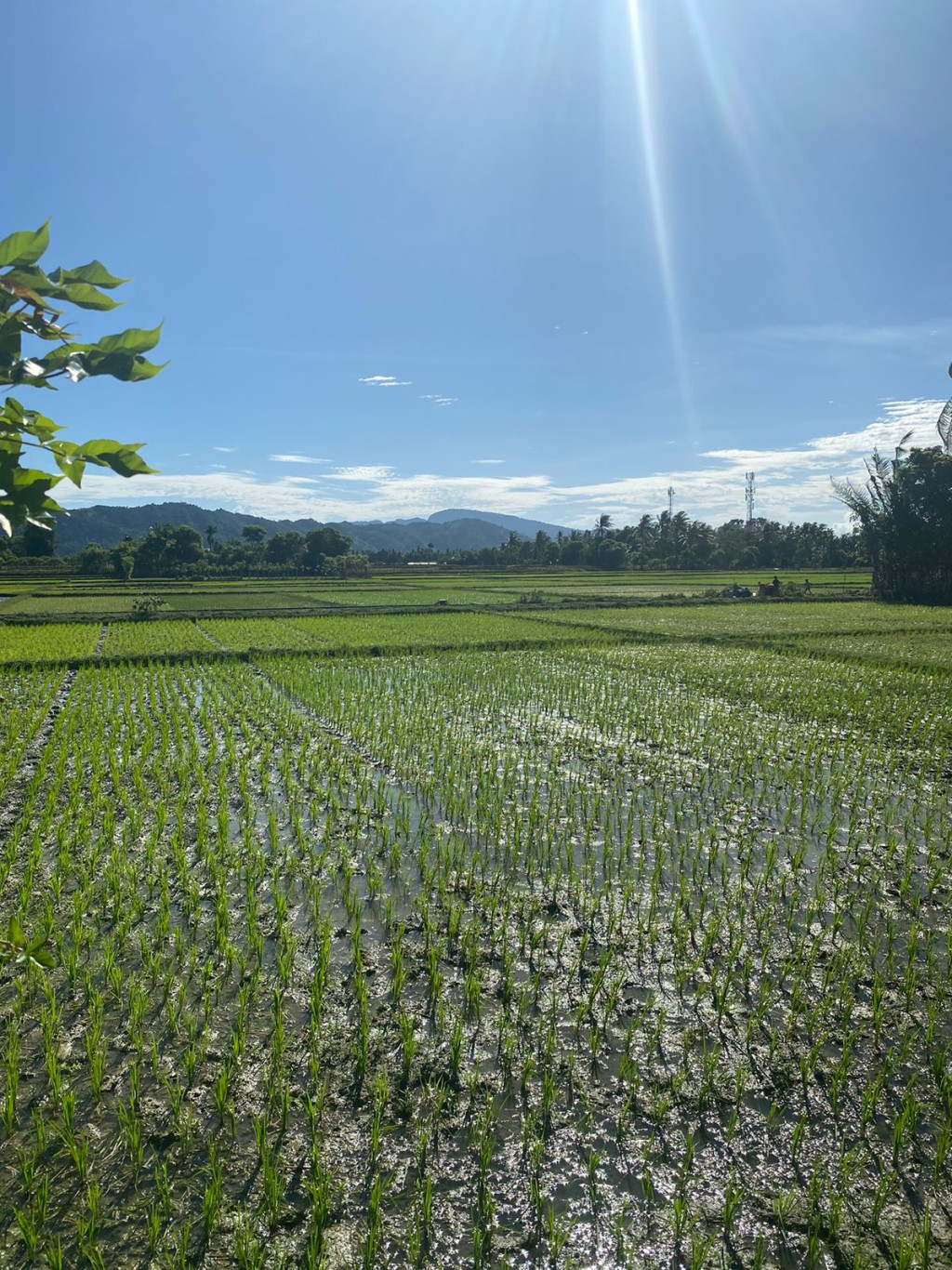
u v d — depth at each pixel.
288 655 23.77
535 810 10.51
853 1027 6.02
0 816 10.04
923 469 43.34
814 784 11.89
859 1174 4.64
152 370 1.87
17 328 1.70
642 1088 5.34
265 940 7.20
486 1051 5.73
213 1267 4.02
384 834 9.58
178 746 12.86
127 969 6.66
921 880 8.71
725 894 8.25
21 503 1.80
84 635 28.53
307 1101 5.07
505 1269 3.98
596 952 7.12
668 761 12.98
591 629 30.97
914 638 27.94
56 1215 4.29
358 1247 4.11
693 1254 4.08
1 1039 5.73
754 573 83.75
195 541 86.81
